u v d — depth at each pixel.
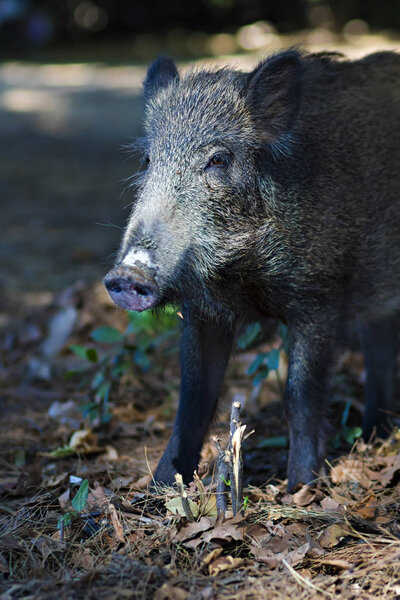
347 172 8.30
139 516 7.00
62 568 6.26
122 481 8.05
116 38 69.56
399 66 9.73
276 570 6.19
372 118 8.88
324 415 8.06
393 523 6.95
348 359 11.47
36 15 66.62
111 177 26.61
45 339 12.62
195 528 6.59
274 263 7.69
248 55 55.84
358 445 8.80
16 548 6.59
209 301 7.63
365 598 5.85
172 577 6.09
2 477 8.56
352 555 6.43
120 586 5.96
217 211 7.33
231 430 6.49
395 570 6.09
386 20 62.12
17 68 56.59
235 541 6.59
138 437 9.62
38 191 24.95
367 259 8.49
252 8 67.44
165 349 11.93
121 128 34.81
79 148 31.41
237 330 8.30
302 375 7.98
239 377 11.28
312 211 7.86
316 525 6.92
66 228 20.58
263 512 7.12
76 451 9.01
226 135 7.45
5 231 20.34
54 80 50.25
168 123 7.57
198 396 8.10
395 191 8.80
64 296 12.96
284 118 7.72
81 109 39.78
